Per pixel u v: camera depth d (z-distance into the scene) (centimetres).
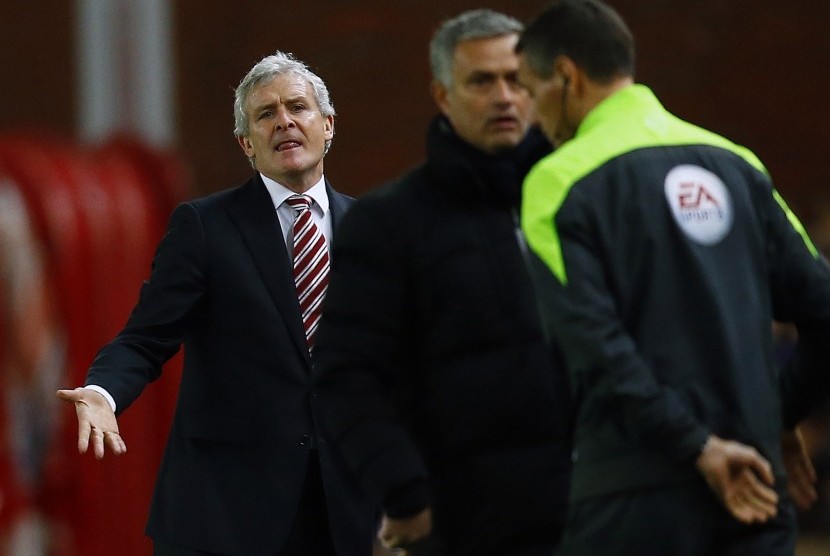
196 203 1538
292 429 1493
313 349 1411
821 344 1302
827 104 4109
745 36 4116
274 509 1477
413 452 1341
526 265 1418
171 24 4203
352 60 4175
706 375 1226
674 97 4116
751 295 1252
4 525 2645
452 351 1395
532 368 1402
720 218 1259
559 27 1310
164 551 1501
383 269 1386
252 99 1532
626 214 1241
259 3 4194
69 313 2830
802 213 4122
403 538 1351
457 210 1418
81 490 2764
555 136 1346
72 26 4244
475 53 1471
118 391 1416
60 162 2922
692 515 1222
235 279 1507
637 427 1195
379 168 4175
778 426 1254
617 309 1232
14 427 2703
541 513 1395
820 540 3472
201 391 1509
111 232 2939
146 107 4212
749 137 4125
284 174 1532
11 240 2788
